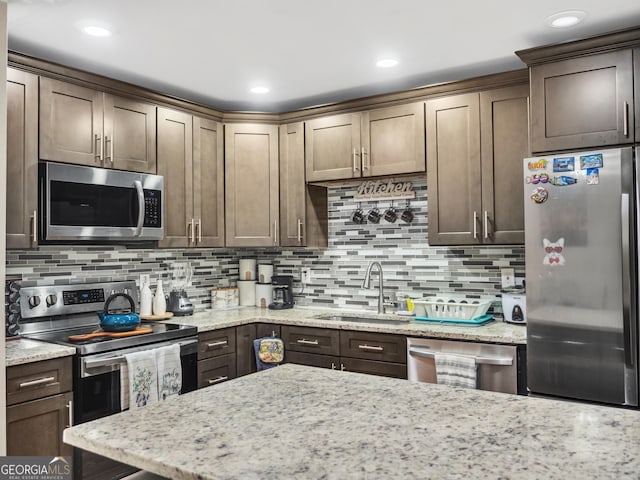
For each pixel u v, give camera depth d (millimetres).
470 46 3018
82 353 2721
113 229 3172
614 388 2561
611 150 2592
